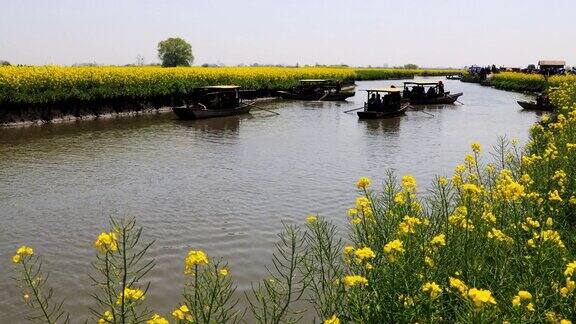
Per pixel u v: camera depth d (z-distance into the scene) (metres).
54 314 6.89
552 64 87.44
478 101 46.69
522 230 5.85
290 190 13.57
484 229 5.71
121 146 20.77
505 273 4.80
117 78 32.75
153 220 11.02
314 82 52.75
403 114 34.66
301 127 27.55
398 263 4.59
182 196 12.98
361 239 6.11
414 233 5.17
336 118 32.25
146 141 22.17
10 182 14.45
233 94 34.47
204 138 23.22
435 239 4.77
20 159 17.81
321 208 11.87
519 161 10.61
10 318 6.81
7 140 21.91
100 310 6.99
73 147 20.39
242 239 9.75
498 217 6.18
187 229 10.38
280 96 51.00
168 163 17.28
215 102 33.66
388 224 6.18
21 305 7.17
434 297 4.05
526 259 4.92
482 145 21.28
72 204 12.27
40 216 11.34
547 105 36.12
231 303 6.94
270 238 9.79
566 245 5.98
